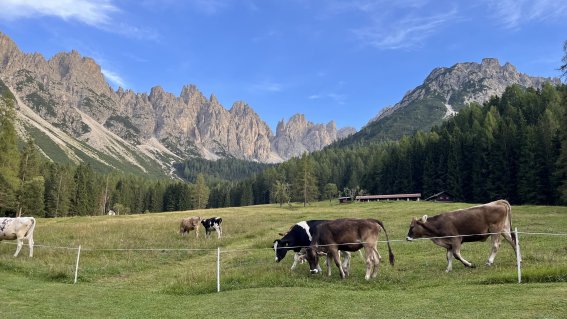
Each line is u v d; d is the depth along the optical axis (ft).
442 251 65.51
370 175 437.99
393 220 133.90
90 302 41.14
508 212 52.65
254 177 644.69
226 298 41.22
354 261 63.26
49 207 328.08
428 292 39.14
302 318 31.89
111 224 147.02
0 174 186.50
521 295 33.81
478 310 30.58
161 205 520.01
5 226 71.26
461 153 316.81
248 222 153.28
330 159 625.82
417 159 383.24
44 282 53.52
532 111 362.74
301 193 417.90
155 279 58.23
